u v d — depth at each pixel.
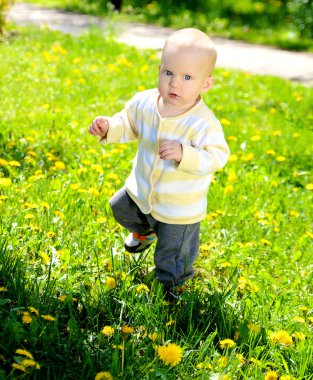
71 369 2.74
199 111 3.25
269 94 9.51
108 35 12.09
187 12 16.91
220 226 4.61
